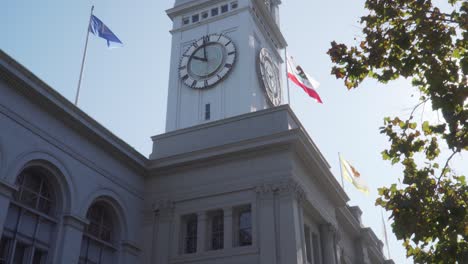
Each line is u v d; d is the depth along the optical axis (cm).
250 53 3797
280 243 2392
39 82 2148
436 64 1288
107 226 2577
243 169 2648
